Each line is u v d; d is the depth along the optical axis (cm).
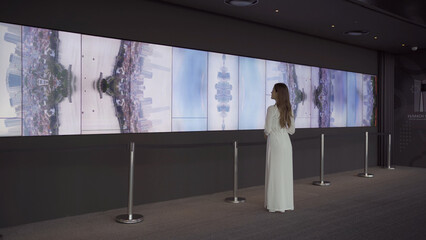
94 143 570
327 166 964
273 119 582
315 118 929
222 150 736
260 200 663
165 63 649
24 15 505
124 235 461
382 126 1130
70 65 545
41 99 520
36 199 522
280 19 762
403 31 868
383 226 500
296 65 880
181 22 668
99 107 573
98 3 570
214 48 717
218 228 490
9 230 485
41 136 521
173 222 519
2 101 491
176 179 670
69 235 461
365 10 699
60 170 541
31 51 512
